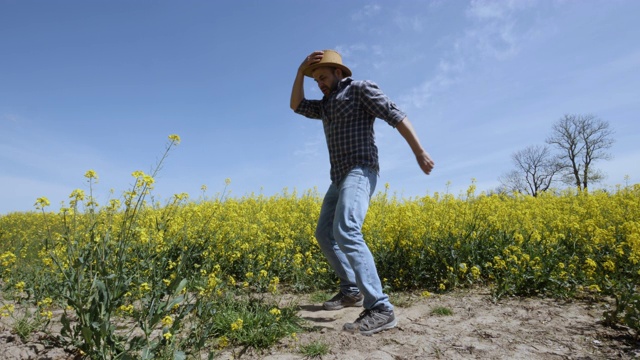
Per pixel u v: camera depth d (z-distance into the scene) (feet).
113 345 6.88
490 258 14.89
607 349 8.32
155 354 7.09
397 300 12.50
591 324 9.90
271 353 8.23
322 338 9.04
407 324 10.11
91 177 8.13
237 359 7.91
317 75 11.15
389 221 18.48
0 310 9.63
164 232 13.20
